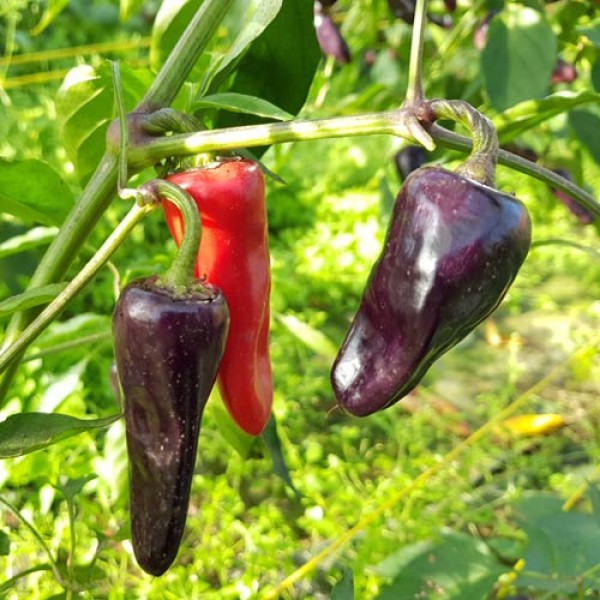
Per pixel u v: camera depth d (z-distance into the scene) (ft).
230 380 1.29
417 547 1.87
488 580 1.77
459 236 1.05
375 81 2.98
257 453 1.71
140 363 1.11
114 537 1.60
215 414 1.63
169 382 1.11
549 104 1.63
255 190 1.25
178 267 1.12
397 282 1.08
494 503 2.82
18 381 2.81
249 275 1.26
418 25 1.10
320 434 3.38
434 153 2.44
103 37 6.00
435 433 3.36
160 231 4.51
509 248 1.06
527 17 1.90
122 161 1.16
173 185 1.13
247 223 1.25
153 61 1.55
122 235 1.16
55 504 2.72
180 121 1.24
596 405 3.58
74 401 2.84
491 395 3.53
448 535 1.85
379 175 4.94
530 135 2.55
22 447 1.16
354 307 4.31
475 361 3.86
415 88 1.11
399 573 1.80
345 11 3.23
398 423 3.30
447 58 2.59
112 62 1.20
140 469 1.16
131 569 2.49
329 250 4.55
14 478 2.54
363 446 3.25
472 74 2.61
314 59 1.53
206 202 1.23
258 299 1.27
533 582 1.81
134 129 1.24
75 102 1.45
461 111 1.09
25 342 1.21
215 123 1.58
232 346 1.28
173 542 1.17
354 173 5.46
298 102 1.57
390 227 1.10
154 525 1.16
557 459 3.15
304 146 5.48
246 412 1.31
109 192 1.29
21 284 2.43
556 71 2.39
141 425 1.15
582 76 3.43
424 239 1.06
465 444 2.55
